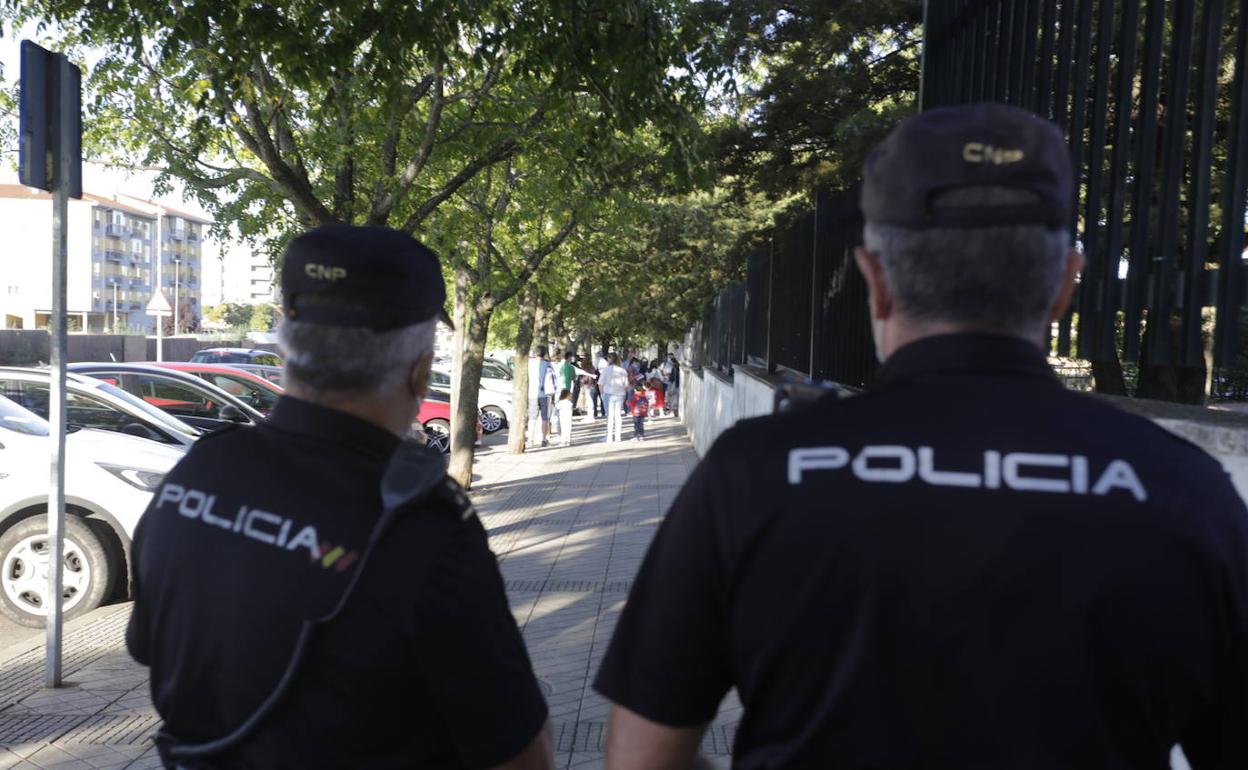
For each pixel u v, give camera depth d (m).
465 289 14.08
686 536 1.26
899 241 1.26
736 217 28.97
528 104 9.06
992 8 4.13
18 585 7.02
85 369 10.09
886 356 1.34
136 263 126.38
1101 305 3.25
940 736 1.12
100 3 6.72
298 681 1.50
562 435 21.03
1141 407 2.86
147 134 9.48
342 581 1.51
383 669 1.49
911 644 1.13
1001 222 1.22
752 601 1.20
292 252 1.70
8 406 7.46
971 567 1.12
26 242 106.25
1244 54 2.68
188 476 1.71
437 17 6.73
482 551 1.59
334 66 6.66
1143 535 1.12
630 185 12.88
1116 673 1.12
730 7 16.66
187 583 1.62
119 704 5.15
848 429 1.22
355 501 1.58
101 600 7.14
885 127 14.35
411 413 1.76
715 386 16.75
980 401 1.21
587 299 24.41
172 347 46.91
